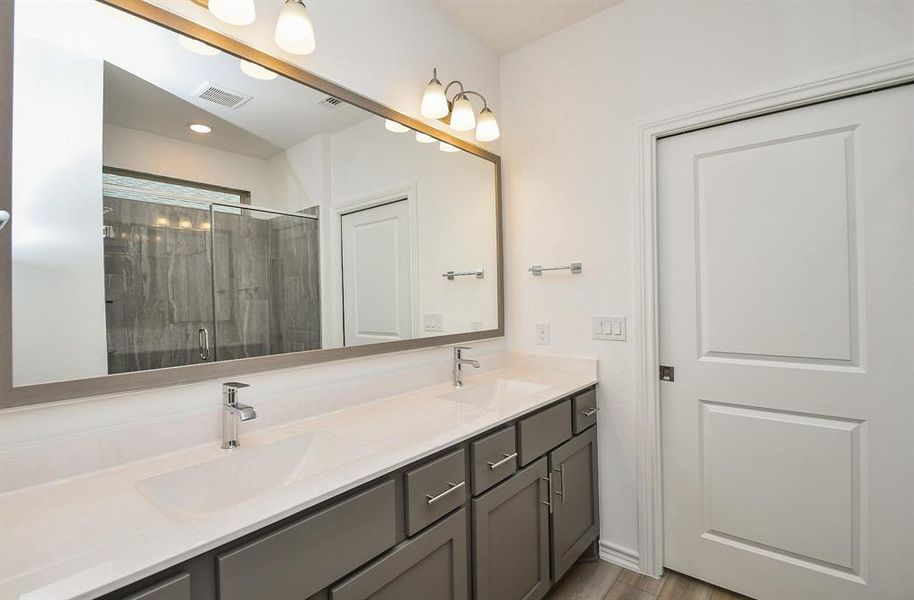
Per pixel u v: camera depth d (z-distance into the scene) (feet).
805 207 5.33
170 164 3.90
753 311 5.68
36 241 3.15
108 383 3.42
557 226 7.23
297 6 4.17
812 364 5.33
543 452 5.44
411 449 3.77
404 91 6.11
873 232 4.95
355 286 5.42
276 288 4.66
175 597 2.29
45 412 3.15
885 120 4.88
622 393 6.57
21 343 3.06
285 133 4.78
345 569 3.14
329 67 5.16
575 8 6.66
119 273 3.57
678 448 6.22
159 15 3.81
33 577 2.10
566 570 5.83
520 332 7.69
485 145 7.54
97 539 2.48
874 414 4.98
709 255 5.97
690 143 6.08
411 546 3.65
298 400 4.68
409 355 6.08
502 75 7.91
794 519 5.44
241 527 2.55
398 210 6.02
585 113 6.92
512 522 4.90
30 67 3.15
